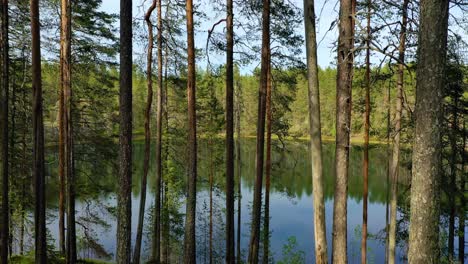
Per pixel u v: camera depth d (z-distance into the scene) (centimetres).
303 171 3500
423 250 460
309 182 3219
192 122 954
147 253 1784
